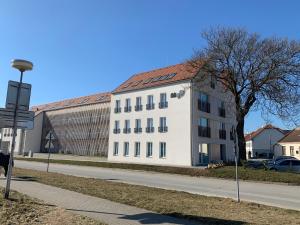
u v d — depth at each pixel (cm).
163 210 993
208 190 1717
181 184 1998
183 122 3788
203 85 3612
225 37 3127
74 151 6469
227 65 3122
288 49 2894
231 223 836
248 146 8919
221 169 2694
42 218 848
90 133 6150
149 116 4178
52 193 1291
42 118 7488
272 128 8562
